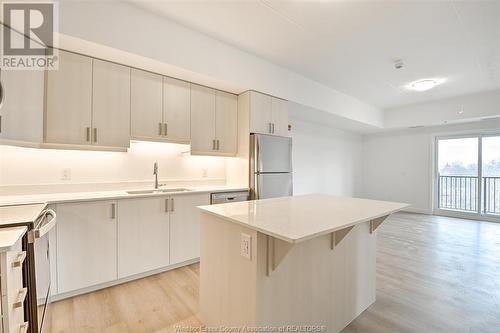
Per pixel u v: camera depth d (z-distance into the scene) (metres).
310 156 5.48
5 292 0.98
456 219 5.17
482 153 5.18
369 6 2.17
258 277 1.23
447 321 1.77
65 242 1.97
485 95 4.46
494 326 1.71
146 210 2.40
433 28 2.51
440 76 3.76
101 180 2.65
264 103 3.35
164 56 2.38
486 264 2.78
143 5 2.20
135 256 2.33
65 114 2.12
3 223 1.25
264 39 2.76
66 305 1.92
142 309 1.89
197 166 3.43
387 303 2.01
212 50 2.74
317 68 3.53
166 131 2.73
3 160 2.12
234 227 1.40
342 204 1.86
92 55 2.23
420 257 3.00
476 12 2.24
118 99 2.40
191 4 2.17
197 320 1.76
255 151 3.18
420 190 5.88
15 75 1.71
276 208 1.68
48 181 2.33
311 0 2.10
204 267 1.68
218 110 3.21
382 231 4.20
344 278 1.75
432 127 5.69
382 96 4.80
